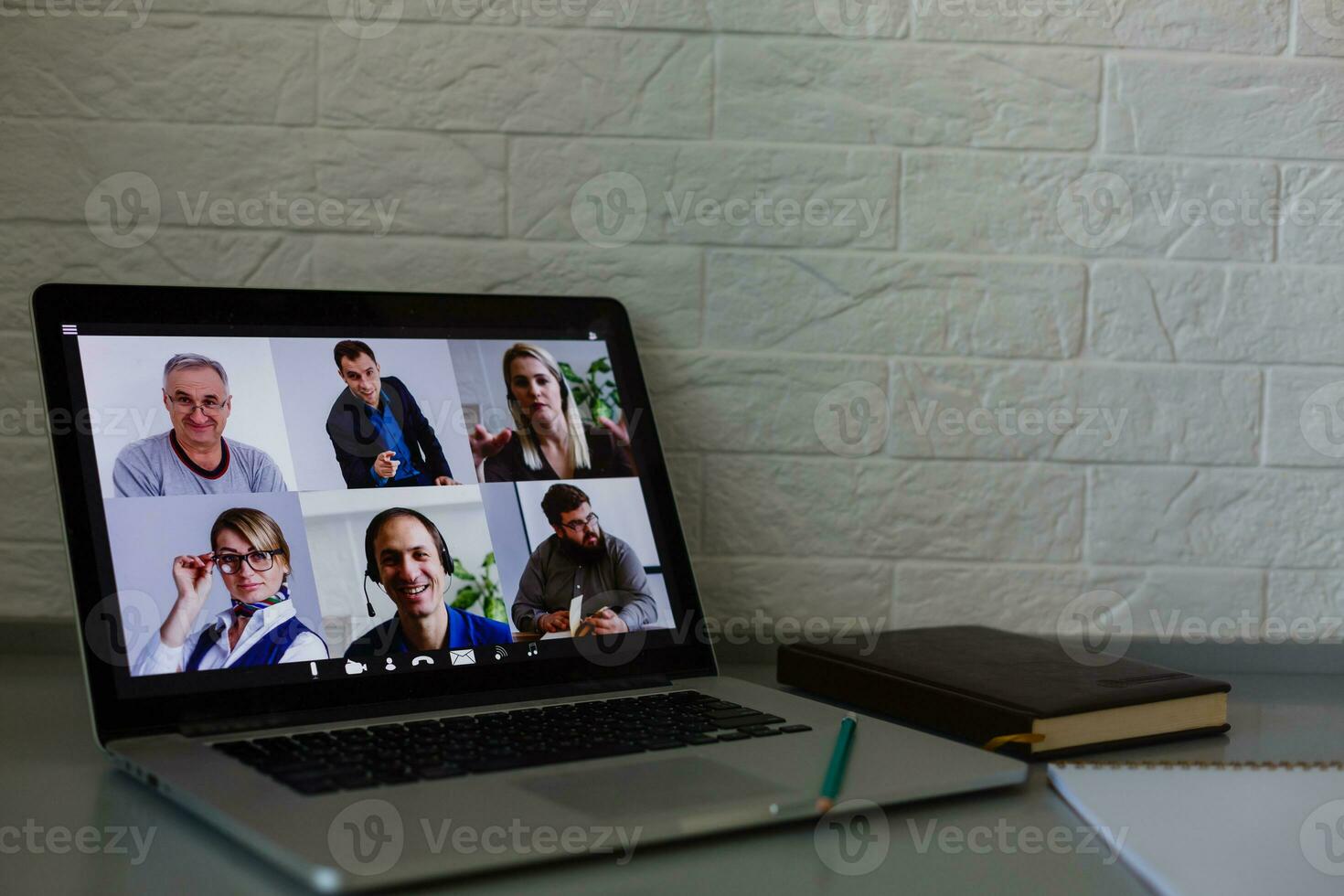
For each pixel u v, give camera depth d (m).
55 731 0.73
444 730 0.68
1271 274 1.05
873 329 1.03
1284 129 1.04
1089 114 1.03
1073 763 0.67
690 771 0.60
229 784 0.56
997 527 1.04
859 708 0.81
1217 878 0.50
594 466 0.88
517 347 0.89
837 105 1.01
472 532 0.81
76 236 0.96
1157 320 1.04
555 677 0.80
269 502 0.75
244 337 0.78
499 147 0.99
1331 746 0.76
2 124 0.95
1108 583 1.05
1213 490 1.05
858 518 1.03
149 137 0.96
